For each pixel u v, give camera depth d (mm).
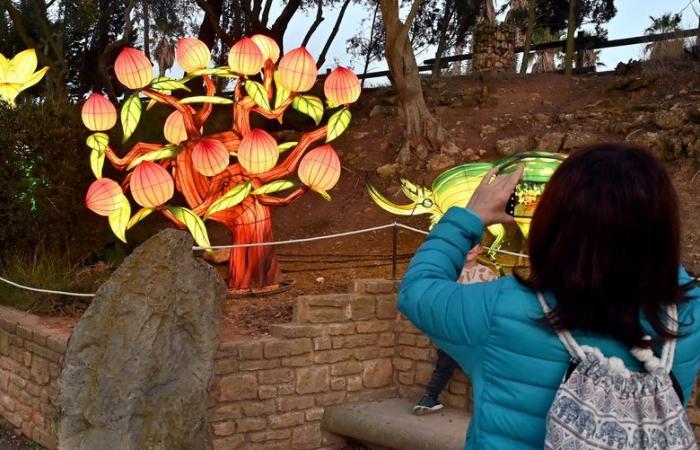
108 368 4680
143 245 4906
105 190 7039
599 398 1527
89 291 7020
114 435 4602
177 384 4844
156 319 4746
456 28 19141
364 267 8312
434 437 5164
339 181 11430
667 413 1539
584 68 15070
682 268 1754
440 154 11047
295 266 8656
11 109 8031
